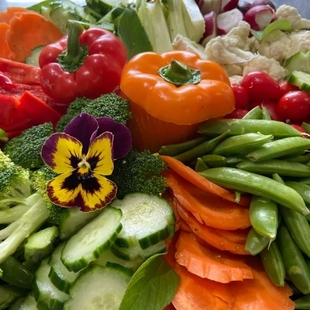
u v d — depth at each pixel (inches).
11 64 12.7
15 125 11.4
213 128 10.2
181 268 9.0
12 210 9.3
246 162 9.5
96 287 8.3
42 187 9.4
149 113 9.9
